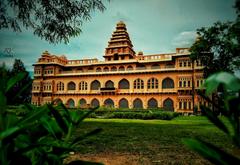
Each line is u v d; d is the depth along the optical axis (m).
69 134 1.20
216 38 24.11
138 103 51.78
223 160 0.74
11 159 0.96
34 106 1.39
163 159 5.59
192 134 10.56
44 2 8.72
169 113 27.92
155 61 52.50
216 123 0.81
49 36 9.22
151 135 9.95
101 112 38.03
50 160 1.16
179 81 48.12
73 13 9.10
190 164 5.15
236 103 0.70
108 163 5.17
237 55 23.22
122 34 59.00
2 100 0.92
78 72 58.22
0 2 7.94
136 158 5.67
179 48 49.72
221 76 0.64
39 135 1.25
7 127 0.97
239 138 0.74
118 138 8.88
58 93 58.06
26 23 8.77
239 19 21.16
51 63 58.75
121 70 55.03
